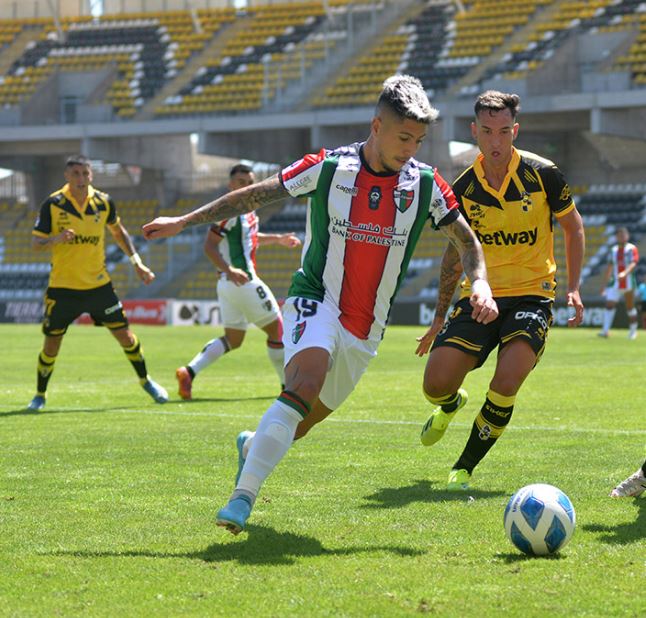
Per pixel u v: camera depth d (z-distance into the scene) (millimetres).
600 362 27891
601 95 54281
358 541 8016
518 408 17250
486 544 7867
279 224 65812
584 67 60250
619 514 8898
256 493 7730
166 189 71250
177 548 7824
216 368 27406
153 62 70562
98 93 69000
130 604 6383
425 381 10258
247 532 8328
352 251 8266
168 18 73625
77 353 32906
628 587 6688
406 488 10219
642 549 7684
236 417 16453
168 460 12055
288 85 64625
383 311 8484
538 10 64625
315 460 11984
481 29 64500
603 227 59125
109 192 73375
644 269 55531
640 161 62250
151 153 69625
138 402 18906
